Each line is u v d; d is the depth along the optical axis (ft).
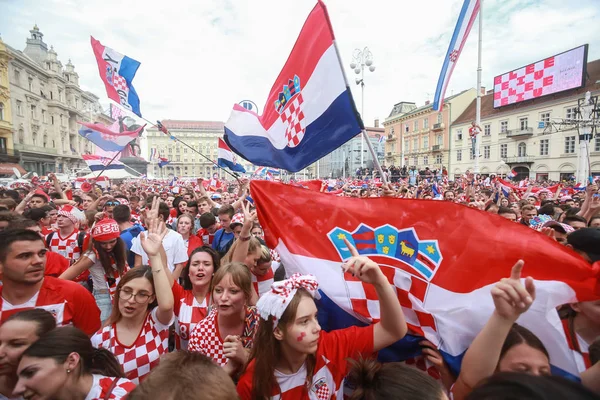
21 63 159.63
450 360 6.02
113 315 7.77
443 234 6.63
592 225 13.64
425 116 190.90
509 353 4.96
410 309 6.59
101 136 31.01
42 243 7.57
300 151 12.02
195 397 3.99
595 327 5.67
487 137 156.15
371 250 7.15
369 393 4.55
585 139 66.39
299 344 5.29
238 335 7.66
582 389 2.88
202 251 9.82
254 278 10.94
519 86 139.03
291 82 12.28
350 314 6.97
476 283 6.13
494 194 33.50
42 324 6.04
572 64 119.55
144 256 13.66
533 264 5.81
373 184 65.72
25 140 163.22
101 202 25.48
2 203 19.47
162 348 7.87
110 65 21.98
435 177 100.58
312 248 7.45
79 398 5.53
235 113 13.65
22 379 5.23
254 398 5.58
